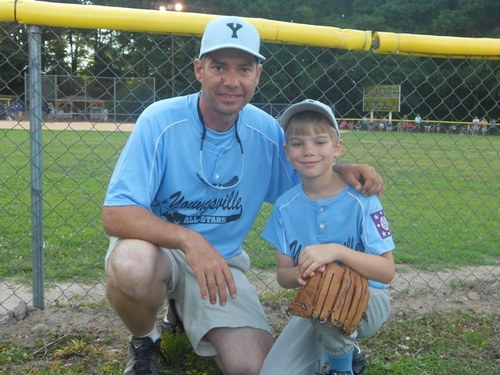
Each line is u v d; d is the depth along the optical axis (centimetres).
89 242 540
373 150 1652
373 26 5069
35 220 341
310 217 262
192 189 272
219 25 251
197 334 271
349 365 264
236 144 273
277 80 1939
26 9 308
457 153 1678
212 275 247
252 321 275
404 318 363
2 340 316
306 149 252
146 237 253
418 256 530
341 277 242
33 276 348
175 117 265
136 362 272
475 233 644
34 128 329
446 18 4812
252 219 290
